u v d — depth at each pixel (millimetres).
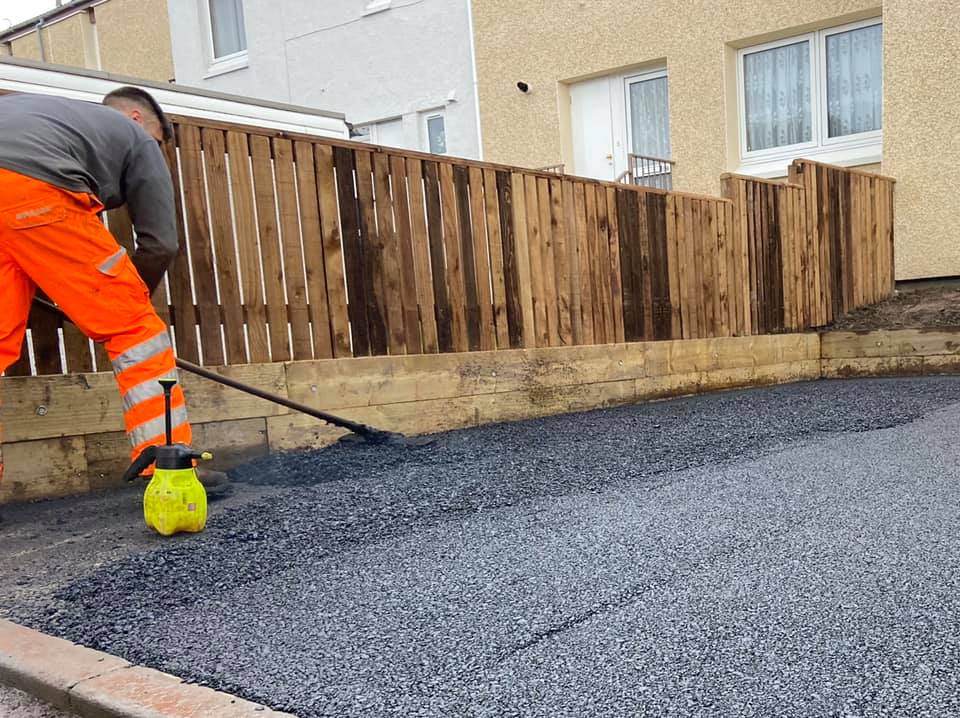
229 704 1735
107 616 2258
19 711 1858
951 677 1748
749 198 7418
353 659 1948
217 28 13836
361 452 4352
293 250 4430
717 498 3268
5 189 2854
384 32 11977
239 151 4207
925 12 7988
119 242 3756
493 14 11062
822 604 2156
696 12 9672
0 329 3016
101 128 3129
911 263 8477
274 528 3045
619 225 6359
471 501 3367
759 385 7469
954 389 6223
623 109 10609
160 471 2943
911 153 8258
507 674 1846
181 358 3998
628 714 1652
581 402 6012
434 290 5137
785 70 9578
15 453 3494
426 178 5082
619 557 2598
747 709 1650
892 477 3490
